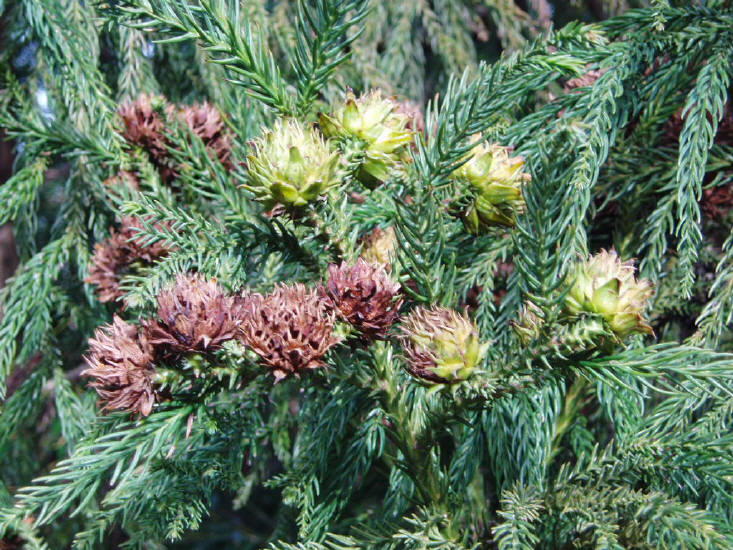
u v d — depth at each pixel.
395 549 0.21
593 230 0.31
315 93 0.20
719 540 0.17
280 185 0.17
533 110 0.32
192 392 0.18
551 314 0.17
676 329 0.30
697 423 0.23
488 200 0.20
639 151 0.28
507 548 0.19
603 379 0.17
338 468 0.25
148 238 0.22
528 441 0.25
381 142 0.19
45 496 0.17
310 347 0.17
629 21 0.26
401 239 0.19
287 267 0.25
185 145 0.26
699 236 0.24
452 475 0.25
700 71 0.26
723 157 0.27
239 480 0.24
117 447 0.17
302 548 0.20
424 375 0.17
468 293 0.28
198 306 0.17
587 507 0.19
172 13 0.19
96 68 0.33
